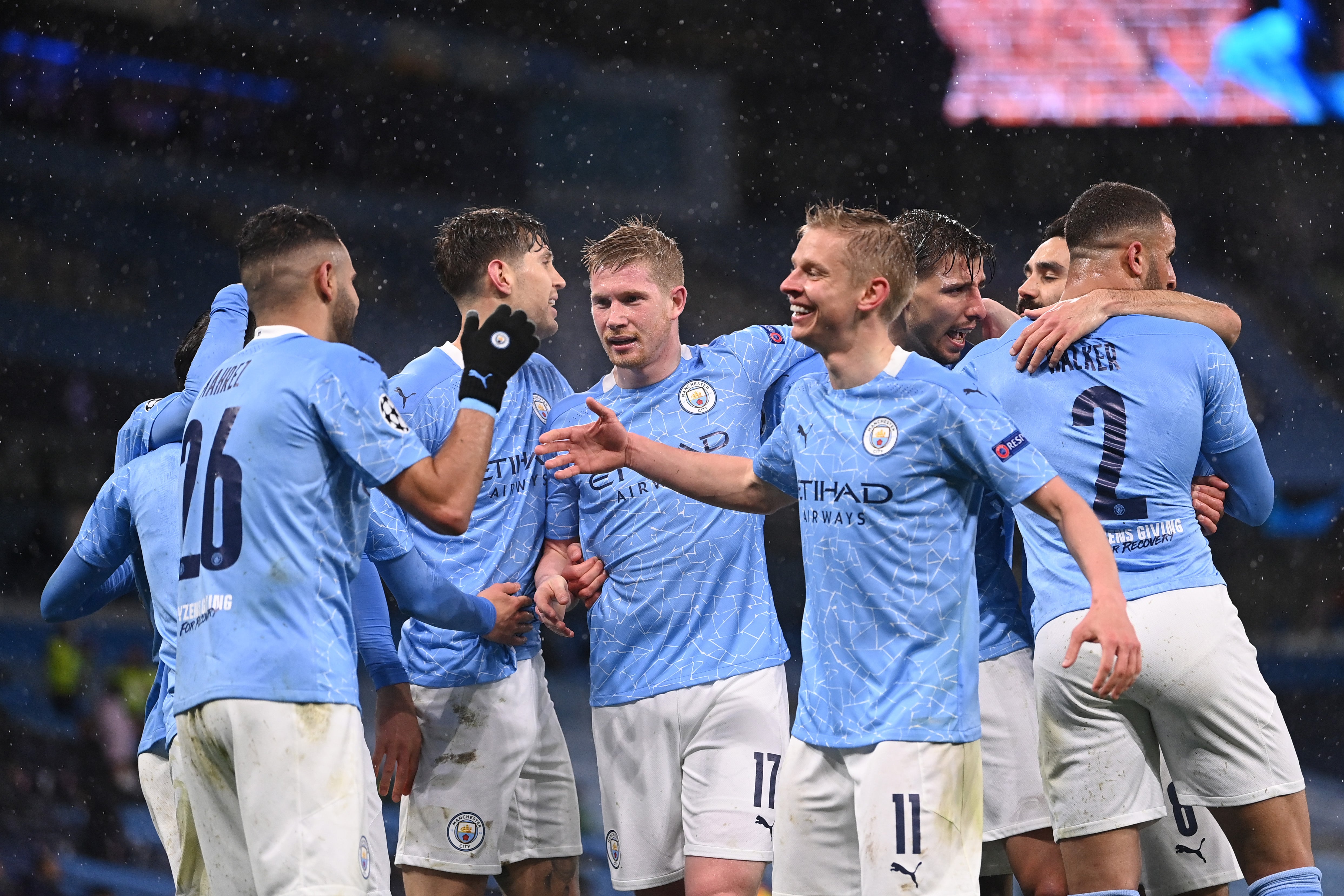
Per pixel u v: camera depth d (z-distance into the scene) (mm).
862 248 9070
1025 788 11258
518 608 11359
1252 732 9641
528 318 11070
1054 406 10242
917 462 8961
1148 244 10797
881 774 8891
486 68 63906
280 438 8555
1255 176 64625
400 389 11328
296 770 8328
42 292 55000
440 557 11523
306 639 8492
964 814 8938
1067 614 9859
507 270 11781
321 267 9273
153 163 58656
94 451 52969
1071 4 65062
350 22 62375
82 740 37906
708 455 10312
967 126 65688
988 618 11453
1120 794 9844
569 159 64625
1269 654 49562
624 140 65000
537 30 64500
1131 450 9953
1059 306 10547
